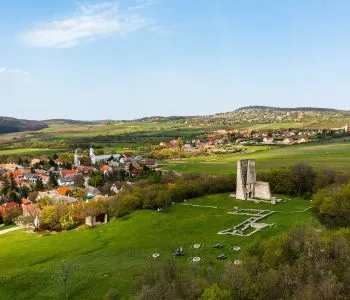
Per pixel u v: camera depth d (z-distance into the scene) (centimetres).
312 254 8306
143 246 13550
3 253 14550
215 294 6988
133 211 17988
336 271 7775
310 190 19650
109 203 18638
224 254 11950
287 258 8638
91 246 14275
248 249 9781
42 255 13825
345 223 12688
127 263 11938
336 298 6781
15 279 11612
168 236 14450
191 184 19825
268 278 7538
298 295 6938
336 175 19712
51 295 10419
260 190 19138
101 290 10294
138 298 7419
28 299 10375
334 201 13112
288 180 19938
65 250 14150
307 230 9519
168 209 17888
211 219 16100
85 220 17562
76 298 10100
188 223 15788
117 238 14925
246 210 17138
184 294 7394
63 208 18112
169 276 8325
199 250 12494
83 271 11688
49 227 17588
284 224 14712
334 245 8631
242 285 7519
